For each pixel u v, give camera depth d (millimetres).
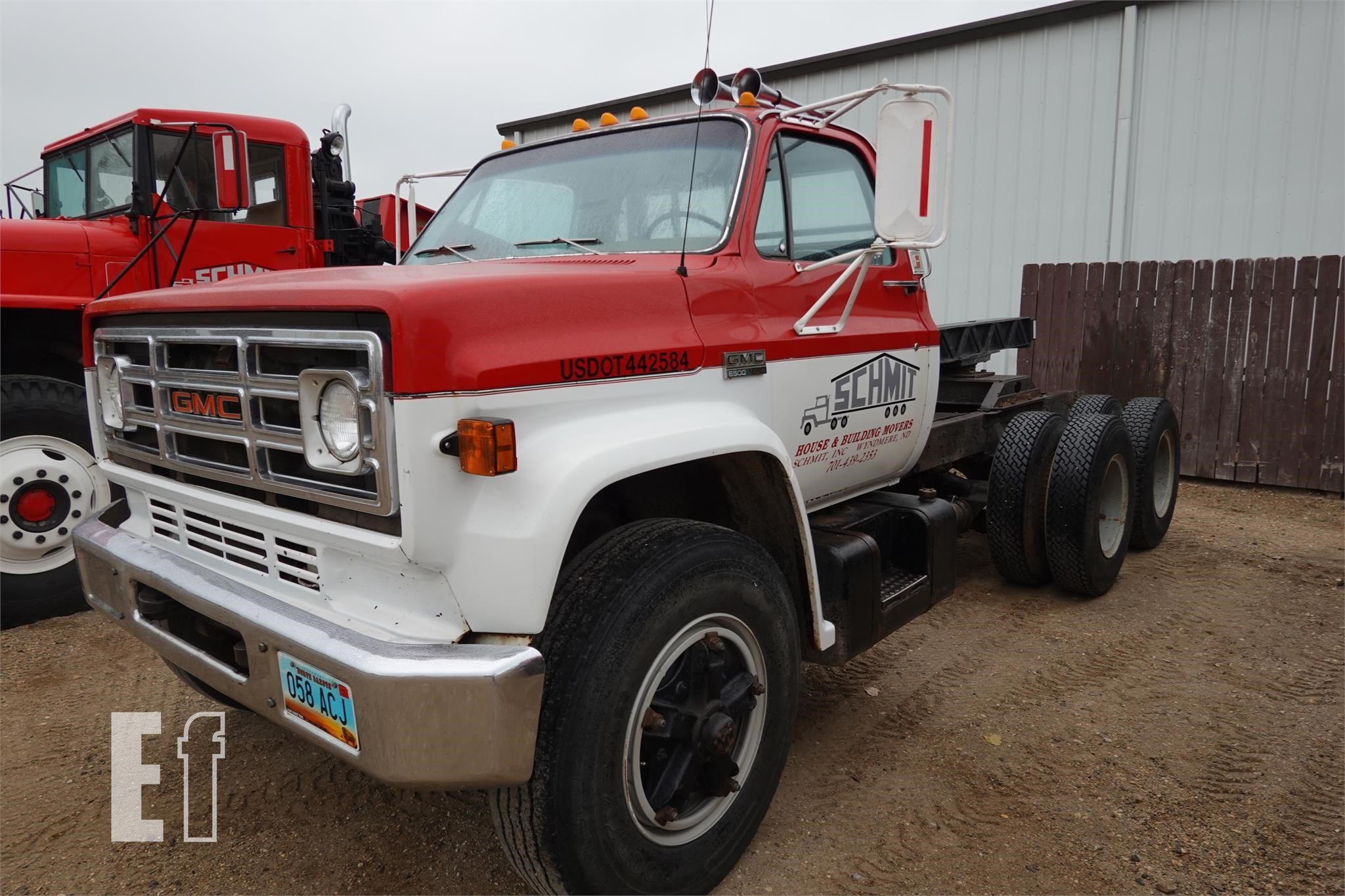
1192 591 4723
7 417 4098
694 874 2215
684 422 2232
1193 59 7965
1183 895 2316
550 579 1833
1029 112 8867
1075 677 3656
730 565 2209
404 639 1844
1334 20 7305
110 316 2506
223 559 2279
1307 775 2881
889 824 2627
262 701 2000
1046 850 2500
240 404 2059
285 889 2354
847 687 3561
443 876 2400
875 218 2461
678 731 2186
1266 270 7176
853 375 3047
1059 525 4344
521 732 1767
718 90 2975
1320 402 7020
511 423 1773
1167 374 7766
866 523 3189
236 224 5297
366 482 1820
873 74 9805
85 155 5480
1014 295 9172
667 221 2793
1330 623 4238
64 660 3857
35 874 2422
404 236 6762
